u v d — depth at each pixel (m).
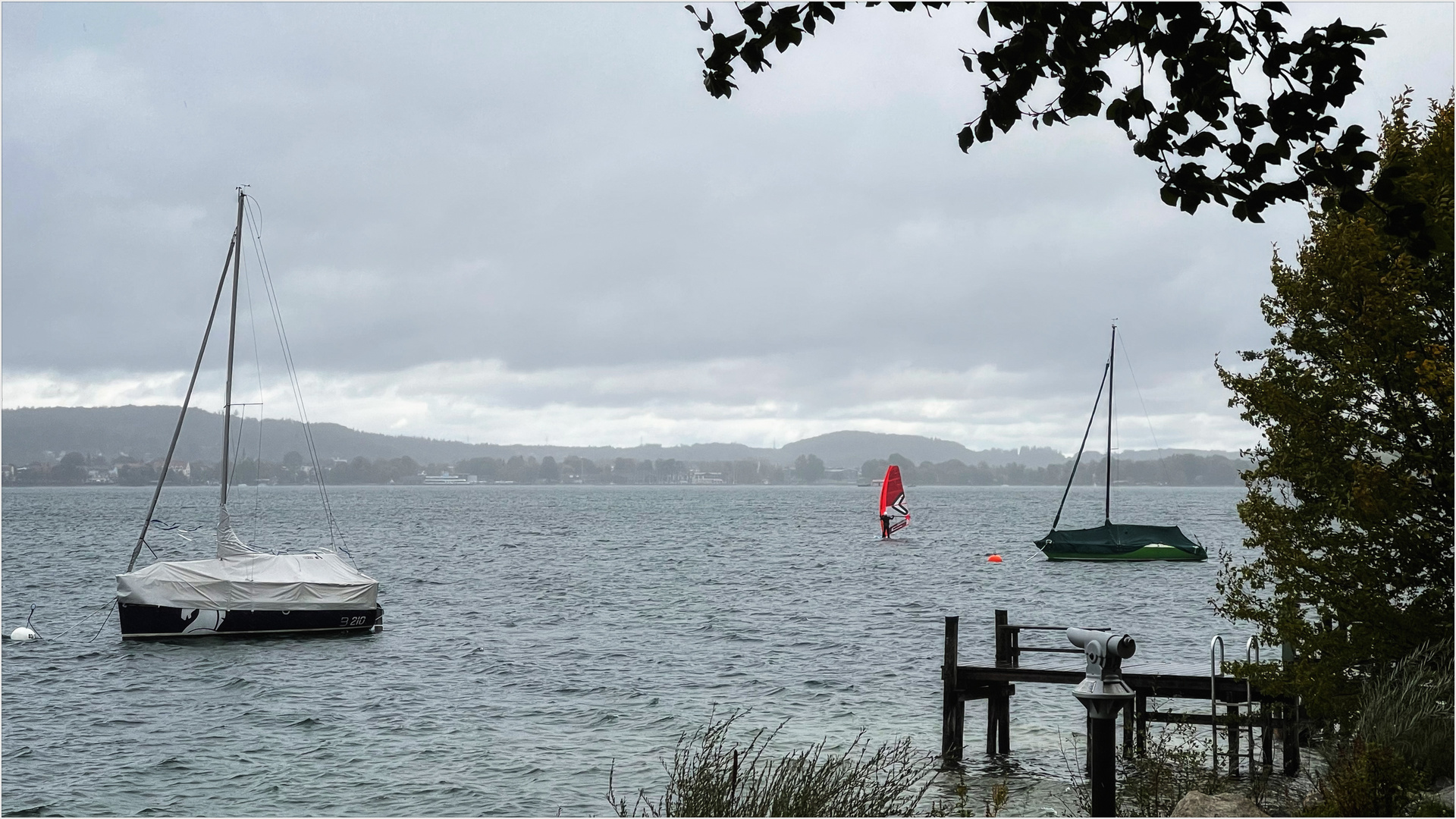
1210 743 19.25
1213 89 6.85
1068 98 7.19
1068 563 71.44
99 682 30.44
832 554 84.56
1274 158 6.96
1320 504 16.02
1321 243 15.57
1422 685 15.16
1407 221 6.90
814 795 13.12
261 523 147.00
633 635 38.78
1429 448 15.09
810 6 7.22
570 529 126.19
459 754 21.98
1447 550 15.13
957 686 21.20
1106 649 11.23
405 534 117.25
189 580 37.56
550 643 36.97
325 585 38.72
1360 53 6.73
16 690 29.30
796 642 36.94
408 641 37.59
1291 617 15.90
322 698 27.88
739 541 102.94
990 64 7.31
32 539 104.19
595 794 19.31
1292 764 18.11
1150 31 6.96
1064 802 18.02
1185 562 69.56
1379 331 14.97
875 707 26.03
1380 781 12.20
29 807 19.05
